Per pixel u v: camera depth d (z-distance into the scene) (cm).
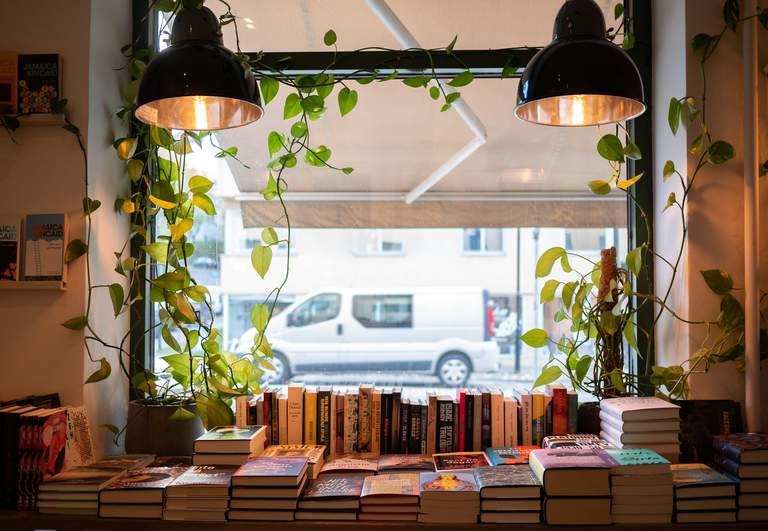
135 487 182
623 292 217
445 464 200
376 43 248
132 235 226
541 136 295
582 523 174
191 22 174
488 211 302
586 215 288
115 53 230
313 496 180
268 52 242
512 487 175
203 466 195
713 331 210
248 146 292
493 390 231
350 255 1173
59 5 212
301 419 219
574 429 217
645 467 174
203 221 255
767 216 212
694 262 211
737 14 208
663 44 227
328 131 307
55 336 210
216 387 218
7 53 211
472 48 247
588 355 222
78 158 211
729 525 174
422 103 302
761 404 209
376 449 219
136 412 218
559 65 164
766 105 212
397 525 177
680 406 207
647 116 236
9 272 209
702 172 212
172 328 230
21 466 187
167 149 224
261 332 229
